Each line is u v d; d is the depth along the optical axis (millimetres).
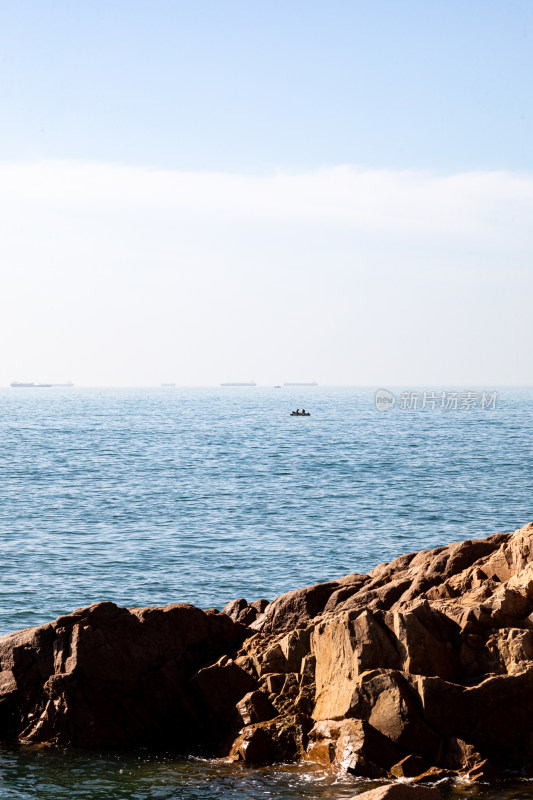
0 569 100562
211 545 116500
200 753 50125
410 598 58812
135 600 88188
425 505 154125
